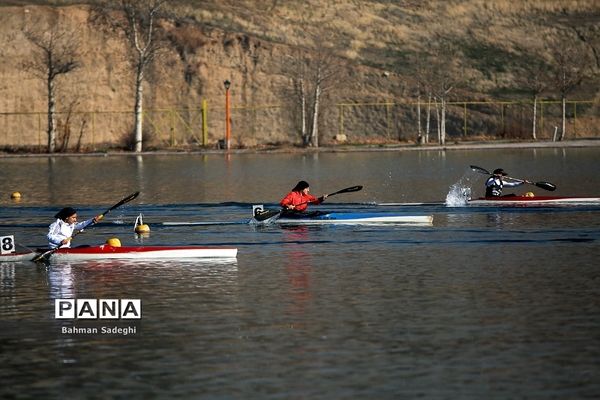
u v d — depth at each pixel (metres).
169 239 106.00
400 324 64.94
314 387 52.69
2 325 66.81
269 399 51.06
